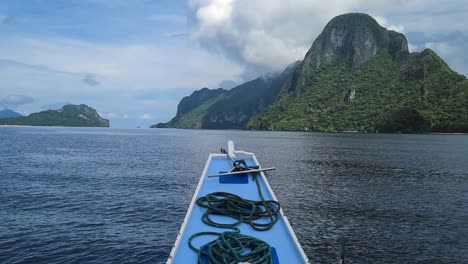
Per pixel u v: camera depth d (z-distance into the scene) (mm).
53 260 14055
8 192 25859
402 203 25281
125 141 101062
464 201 26141
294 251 5797
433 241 17422
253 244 5586
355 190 29578
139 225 18594
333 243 16797
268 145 83250
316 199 25875
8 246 15320
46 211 20906
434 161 52562
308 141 102000
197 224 6609
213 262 5121
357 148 75562
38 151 60219
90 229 17781
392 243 17047
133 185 29656
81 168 39781
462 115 153625
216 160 11203
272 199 7602
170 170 39094
